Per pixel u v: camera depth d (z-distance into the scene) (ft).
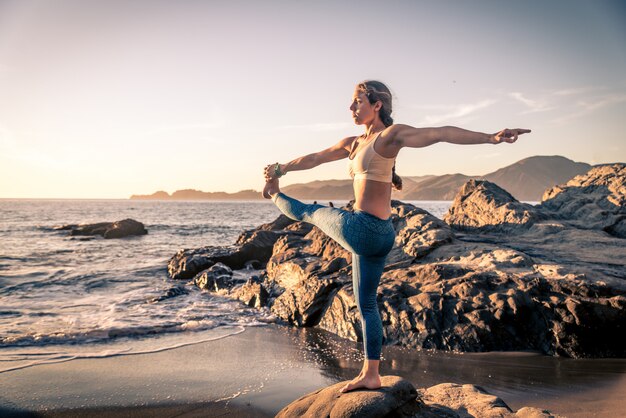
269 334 24.91
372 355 10.27
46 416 14.12
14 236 101.55
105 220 193.98
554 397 15.30
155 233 111.14
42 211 312.09
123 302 32.99
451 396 12.32
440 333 21.95
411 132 8.38
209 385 16.83
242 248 47.65
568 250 29.58
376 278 10.05
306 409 10.62
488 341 21.33
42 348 21.52
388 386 10.19
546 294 22.48
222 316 28.86
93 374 17.94
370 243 9.12
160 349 21.67
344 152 10.84
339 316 25.39
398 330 22.79
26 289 38.40
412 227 33.32
